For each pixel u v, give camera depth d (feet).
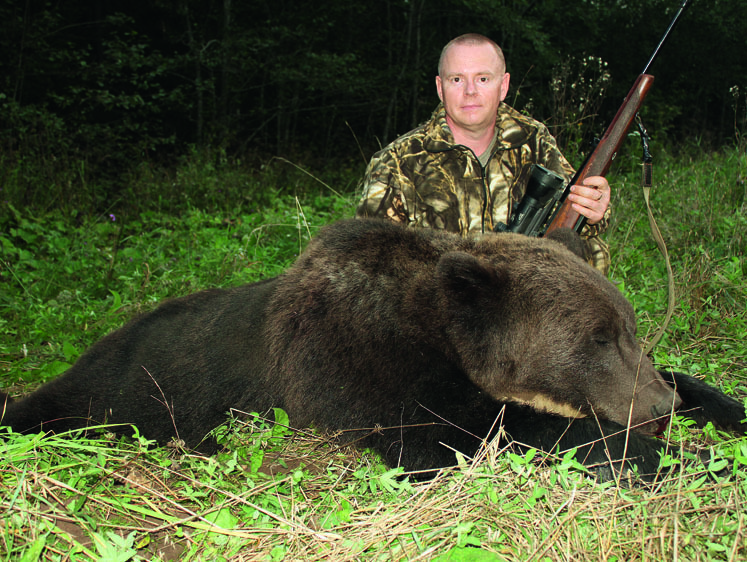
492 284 9.16
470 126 14.61
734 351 13.65
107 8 59.26
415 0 73.15
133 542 7.91
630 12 98.63
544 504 7.89
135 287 20.03
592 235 14.73
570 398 9.41
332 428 9.87
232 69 58.70
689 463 8.61
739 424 10.26
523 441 8.92
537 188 12.83
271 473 9.63
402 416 9.34
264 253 21.97
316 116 72.95
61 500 8.48
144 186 35.94
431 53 75.97
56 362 14.76
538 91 67.72
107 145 45.83
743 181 23.82
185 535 7.97
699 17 98.73
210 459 9.11
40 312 18.53
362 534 7.67
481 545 7.32
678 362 12.81
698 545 6.90
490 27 75.00
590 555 6.97
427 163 14.84
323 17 61.98
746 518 7.06
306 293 10.31
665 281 17.70
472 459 8.40
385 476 8.41
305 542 7.68
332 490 8.78
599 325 9.12
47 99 51.26
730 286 16.37
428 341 9.45
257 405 10.57
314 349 9.99
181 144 60.70
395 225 10.49
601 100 29.45
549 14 83.46
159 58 51.47
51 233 25.73
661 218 23.16
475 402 9.28
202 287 20.26
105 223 27.99
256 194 35.91
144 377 11.20
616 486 7.90
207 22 61.46
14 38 48.26
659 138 51.11
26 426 11.19
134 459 9.19
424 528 7.59
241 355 10.77
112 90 56.54
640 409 9.15
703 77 100.32
